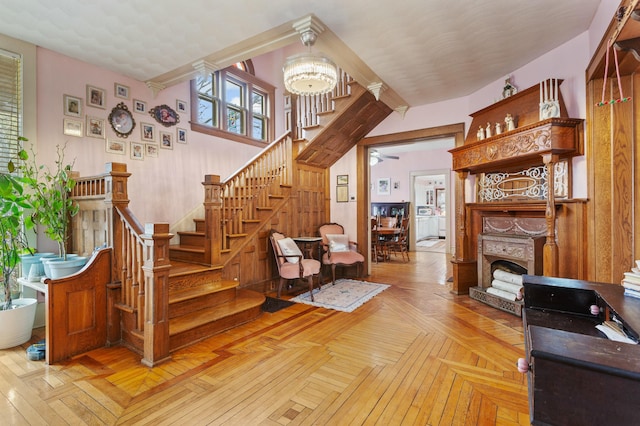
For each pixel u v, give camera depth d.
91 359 2.48
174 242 4.39
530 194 3.62
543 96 3.17
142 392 2.00
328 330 3.09
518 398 1.92
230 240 4.02
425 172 9.12
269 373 2.25
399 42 3.13
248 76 5.60
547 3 2.55
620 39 1.67
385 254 7.68
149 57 3.44
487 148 3.65
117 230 2.82
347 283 5.13
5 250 2.70
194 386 2.08
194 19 2.75
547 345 0.95
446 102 4.84
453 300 4.09
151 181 4.15
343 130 5.12
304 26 2.72
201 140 4.79
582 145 2.93
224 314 3.06
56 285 2.43
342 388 2.05
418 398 1.93
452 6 2.57
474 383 2.10
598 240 2.71
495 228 4.03
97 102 3.65
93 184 3.12
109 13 2.66
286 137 5.08
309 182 5.59
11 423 1.70
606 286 1.74
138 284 2.65
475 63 3.61
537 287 1.86
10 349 2.64
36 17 2.72
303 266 4.17
